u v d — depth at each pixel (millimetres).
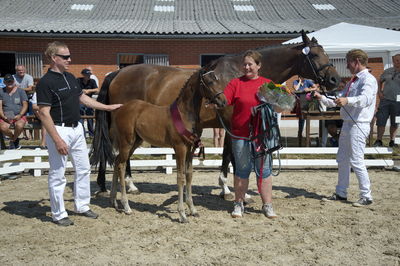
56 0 19047
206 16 17891
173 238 4219
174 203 5684
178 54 15195
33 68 14859
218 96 4367
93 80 10086
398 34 10219
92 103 5113
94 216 4977
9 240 4191
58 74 4566
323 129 9352
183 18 17594
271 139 4676
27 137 11336
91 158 6012
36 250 3916
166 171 7891
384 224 4648
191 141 4691
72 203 5656
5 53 15000
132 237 4262
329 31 10438
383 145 9758
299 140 9609
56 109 4566
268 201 4941
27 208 5418
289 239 4184
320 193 6234
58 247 3988
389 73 9023
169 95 5871
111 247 3980
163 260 3662
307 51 5621
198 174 7781
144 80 6070
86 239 4211
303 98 7371
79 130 4816
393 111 9109
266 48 5816
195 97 4613
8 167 7180
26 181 7207
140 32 14219
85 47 14914
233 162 5281
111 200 5438
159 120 4836
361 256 3750
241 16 18000
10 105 8531
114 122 5469
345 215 5023
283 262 3617
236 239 4180
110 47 15000
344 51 10086
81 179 4938
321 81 5750
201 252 3840
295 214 5078
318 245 4023
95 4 18844
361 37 10234
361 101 5160
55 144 4465
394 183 6812
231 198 5859
